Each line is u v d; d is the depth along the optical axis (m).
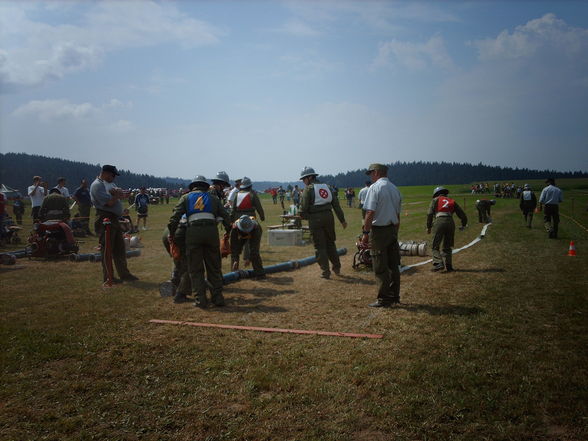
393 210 6.16
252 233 8.43
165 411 3.29
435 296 6.63
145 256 11.64
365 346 4.55
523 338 4.64
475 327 5.04
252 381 3.74
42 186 16.06
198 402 3.42
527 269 8.59
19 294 7.11
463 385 3.55
